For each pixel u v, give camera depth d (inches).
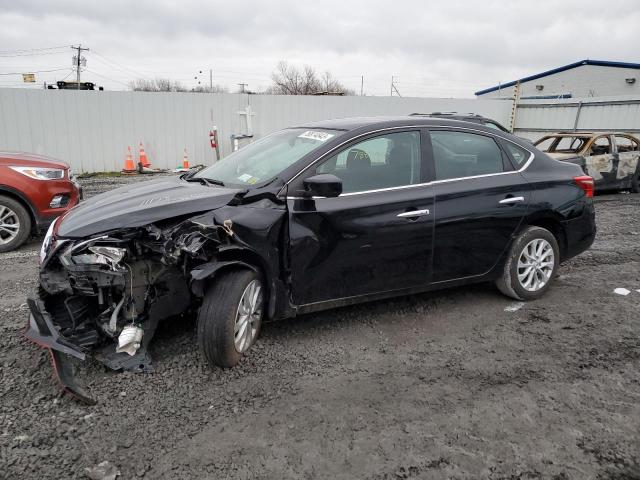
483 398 122.8
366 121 167.2
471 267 173.3
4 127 518.6
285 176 145.3
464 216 166.6
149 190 154.4
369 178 154.9
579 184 192.7
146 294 134.0
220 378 130.7
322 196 136.2
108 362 129.0
